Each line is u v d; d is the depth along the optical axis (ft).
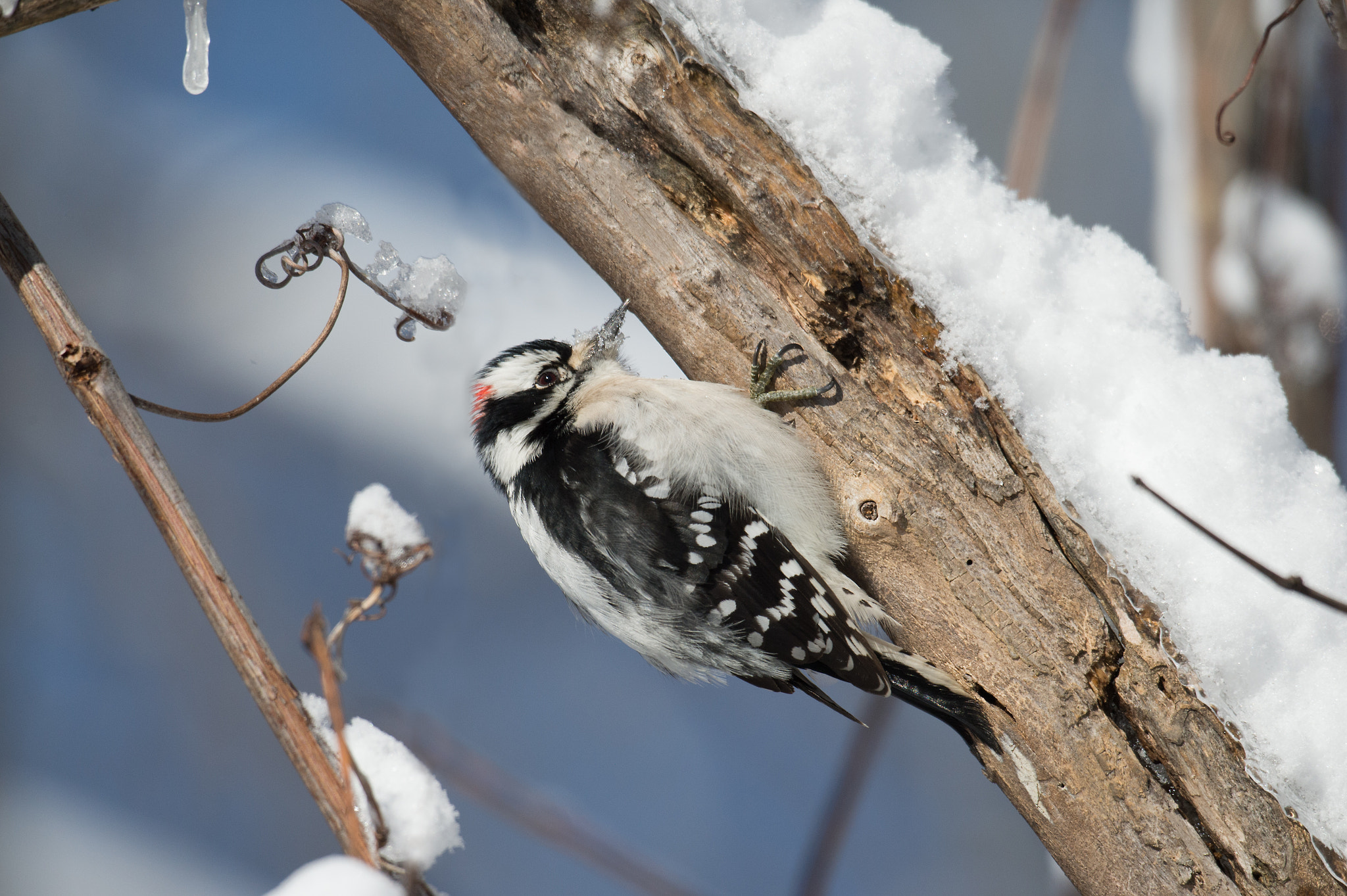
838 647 21.75
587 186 20.90
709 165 20.89
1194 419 20.16
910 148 21.18
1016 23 55.83
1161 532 19.79
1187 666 19.38
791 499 21.34
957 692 20.61
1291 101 27.17
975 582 20.34
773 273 21.30
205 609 16.48
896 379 20.93
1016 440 20.45
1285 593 19.25
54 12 18.31
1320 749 18.83
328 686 15.88
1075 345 20.62
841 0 21.62
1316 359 27.09
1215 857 18.97
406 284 20.25
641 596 24.57
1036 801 20.03
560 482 24.90
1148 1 29.07
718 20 21.02
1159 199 28.91
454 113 21.20
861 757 26.23
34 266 16.96
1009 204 21.30
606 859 30.55
